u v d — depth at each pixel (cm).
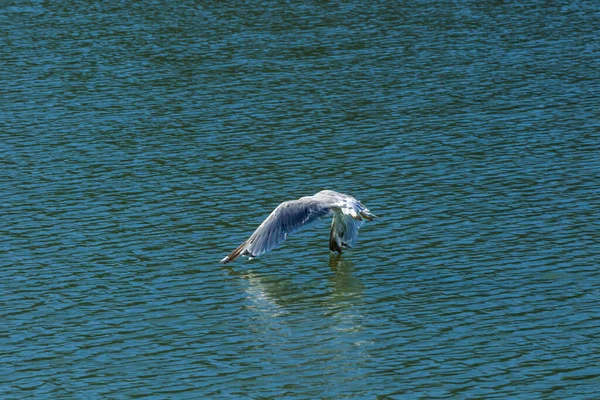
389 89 4800
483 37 5822
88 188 3488
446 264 2820
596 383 2136
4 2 6919
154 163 3766
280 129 4203
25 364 2264
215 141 4044
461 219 3156
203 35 5950
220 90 4809
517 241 2967
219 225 3136
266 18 6388
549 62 5256
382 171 3650
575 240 2961
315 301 2603
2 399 2097
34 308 2561
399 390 2119
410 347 2327
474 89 4781
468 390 2114
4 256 2894
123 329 2445
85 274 2775
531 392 2102
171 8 6700
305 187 3488
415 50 5553
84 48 5631
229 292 2664
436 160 3766
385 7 6669
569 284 2661
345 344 2350
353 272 2789
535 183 3481
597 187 3425
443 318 2480
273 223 2209
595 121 4234
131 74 5094
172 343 2370
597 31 5925
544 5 6656
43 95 4709
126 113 4438
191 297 2633
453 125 4219
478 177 3559
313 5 6756
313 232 3123
